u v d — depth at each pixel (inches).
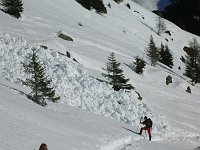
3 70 1175.6
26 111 747.4
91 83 1365.7
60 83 1231.5
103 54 2337.6
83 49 2245.3
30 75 1177.4
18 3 2469.2
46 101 1019.9
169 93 2285.9
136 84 2156.7
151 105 1802.4
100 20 3966.5
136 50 3334.2
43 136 632.4
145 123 1035.9
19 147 535.2
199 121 1791.3
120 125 1071.0
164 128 1317.7
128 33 4207.7
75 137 719.7
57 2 3624.5
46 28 2416.3
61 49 1857.8
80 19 3511.3
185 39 5679.1
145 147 882.8
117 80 1681.8
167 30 5452.8
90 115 1043.3
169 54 3865.7
